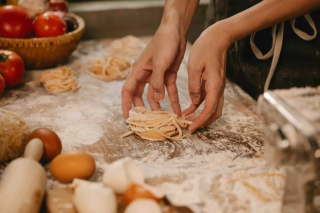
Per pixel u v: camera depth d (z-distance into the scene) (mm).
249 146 969
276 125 591
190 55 931
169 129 995
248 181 791
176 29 1031
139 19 1935
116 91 1312
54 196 741
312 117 571
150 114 1026
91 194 652
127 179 698
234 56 1358
